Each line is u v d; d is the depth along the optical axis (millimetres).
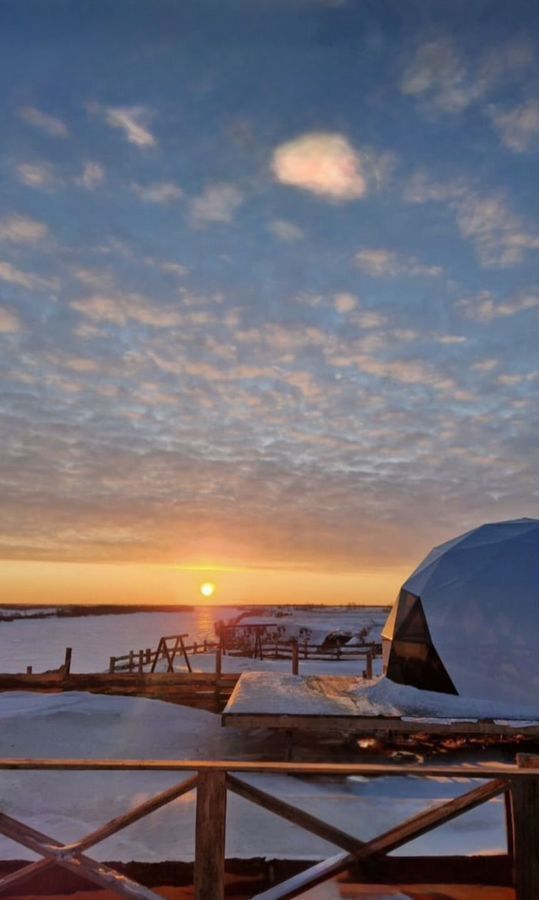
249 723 8500
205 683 14500
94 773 7664
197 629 73500
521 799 3350
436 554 13094
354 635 35906
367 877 4078
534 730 8555
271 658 26531
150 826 5719
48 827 5797
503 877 4137
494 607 10898
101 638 56250
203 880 3236
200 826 3291
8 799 6699
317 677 11914
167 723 10492
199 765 3318
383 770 3293
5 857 4641
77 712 10820
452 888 4066
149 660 21859
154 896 3270
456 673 10492
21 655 39062
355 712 8734
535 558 11516
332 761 8680
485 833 5395
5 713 10656
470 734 8891
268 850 4914
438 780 7348
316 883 3377
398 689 10117
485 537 12797
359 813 6000
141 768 3270
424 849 4895
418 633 11430
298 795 6664
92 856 4898
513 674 10086
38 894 3916
